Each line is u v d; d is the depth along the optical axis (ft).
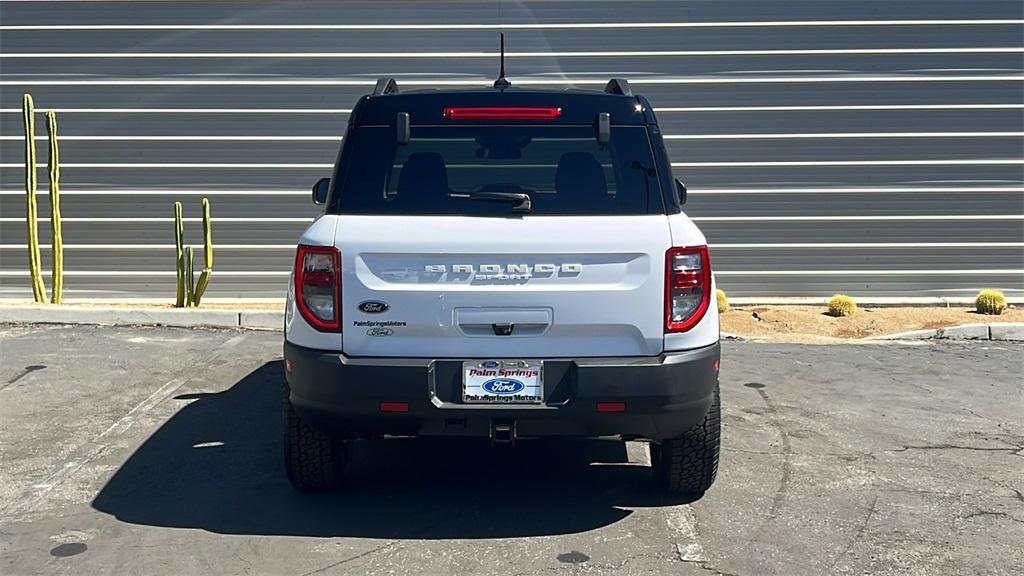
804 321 36.19
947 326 34.63
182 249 35.96
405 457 19.62
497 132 16.12
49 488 17.57
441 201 15.34
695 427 16.29
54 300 35.42
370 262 14.83
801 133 38.45
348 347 14.85
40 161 38.63
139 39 38.06
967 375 27.68
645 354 14.96
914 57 38.17
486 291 14.73
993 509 16.96
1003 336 33.73
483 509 16.71
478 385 14.80
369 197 15.47
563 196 15.49
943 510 16.89
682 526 15.98
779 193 38.58
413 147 15.92
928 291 38.96
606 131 15.99
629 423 15.06
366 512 16.52
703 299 15.20
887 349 31.60
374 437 15.85
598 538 15.46
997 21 38.01
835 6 38.01
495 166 15.98
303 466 16.57
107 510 16.53
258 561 14.51
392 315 14.75
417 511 16.58
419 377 14.65
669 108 38.32
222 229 38.65
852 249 38.78
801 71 38.22
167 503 16.88
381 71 38.27
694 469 16.70
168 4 37.96
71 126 38.34
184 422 21.76
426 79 38.34
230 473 18.45
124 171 38.42
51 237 38.70
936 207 38.63
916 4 37.99
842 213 38.68
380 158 15.79
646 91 38.27
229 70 38.17
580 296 14.76
